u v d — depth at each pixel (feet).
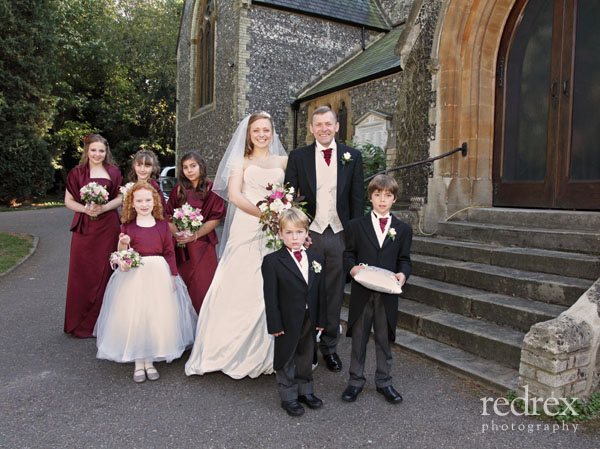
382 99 34.06
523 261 13.62
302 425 8.40
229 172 10.87
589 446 7.67
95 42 71.36
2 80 56.39
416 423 8.43
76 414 8.82
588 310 9.34
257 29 43.06
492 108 18.81
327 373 10.97
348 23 46.83
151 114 84.84
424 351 11.49
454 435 8.01
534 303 11.83
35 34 58.34
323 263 9.44
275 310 8.73
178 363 11.53
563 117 16.39
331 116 10.83
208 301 10.98
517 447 7.63
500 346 10.59
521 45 17.84
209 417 8.71
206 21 53.31
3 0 54.75
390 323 9.28
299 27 44.93
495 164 18.99
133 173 13.64
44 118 60.64
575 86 16.06
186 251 12.81
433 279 15.15
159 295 10.49
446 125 18.95
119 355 10.09
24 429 8.25
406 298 14.82
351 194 11.41
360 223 9.76
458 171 18.93
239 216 11.06
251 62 43.01
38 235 35.35
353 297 9.53
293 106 45.01
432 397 9.46
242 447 7.67
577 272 12.25
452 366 10.60
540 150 17.28
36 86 59.47
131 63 81.97
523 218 16.55
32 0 57.67
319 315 9.16
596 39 15.37
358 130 35.09
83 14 72.79
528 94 17.66
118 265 10.46
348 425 8.39
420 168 20.15
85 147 13.94
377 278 8.84
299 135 44.93
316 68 46.06
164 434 8.08
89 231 13.47
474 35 18.34
